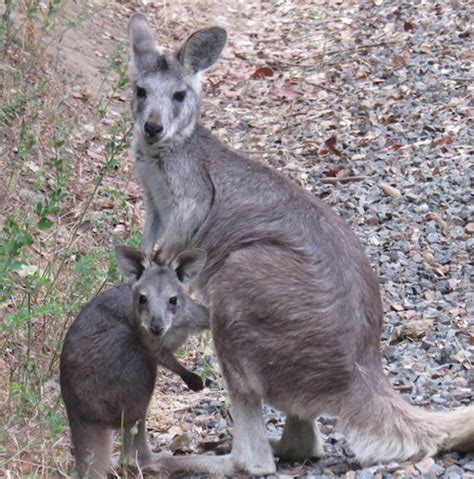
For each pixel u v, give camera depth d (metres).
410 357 12.18
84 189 16.38
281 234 10.06
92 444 9.73
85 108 19.19
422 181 17.53
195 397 12.07
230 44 25.59
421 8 26.42
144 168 11.13
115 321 9.73
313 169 18.52
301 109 21.55
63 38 21.20
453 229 15.80
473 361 11.92
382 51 24.11
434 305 13.61
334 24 26.61
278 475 9.60
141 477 9.48
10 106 16.55
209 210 10.69
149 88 11.23
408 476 8.99
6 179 15.55
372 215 16.39
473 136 18.95
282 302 9.55
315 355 9.44
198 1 27.11
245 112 21.58
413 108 20.58
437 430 9.30
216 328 9.80
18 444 9.92
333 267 9.73
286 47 25.48
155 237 11.33
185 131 10.98
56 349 11.59
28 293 11.96
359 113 20.86
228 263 9.87
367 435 9.35
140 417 9.83
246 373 9.65
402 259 14.95
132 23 11.93
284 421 11.29
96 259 13.53
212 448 10.62
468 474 8.96
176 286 9.90
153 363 9.86
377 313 9.81
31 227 14.34
